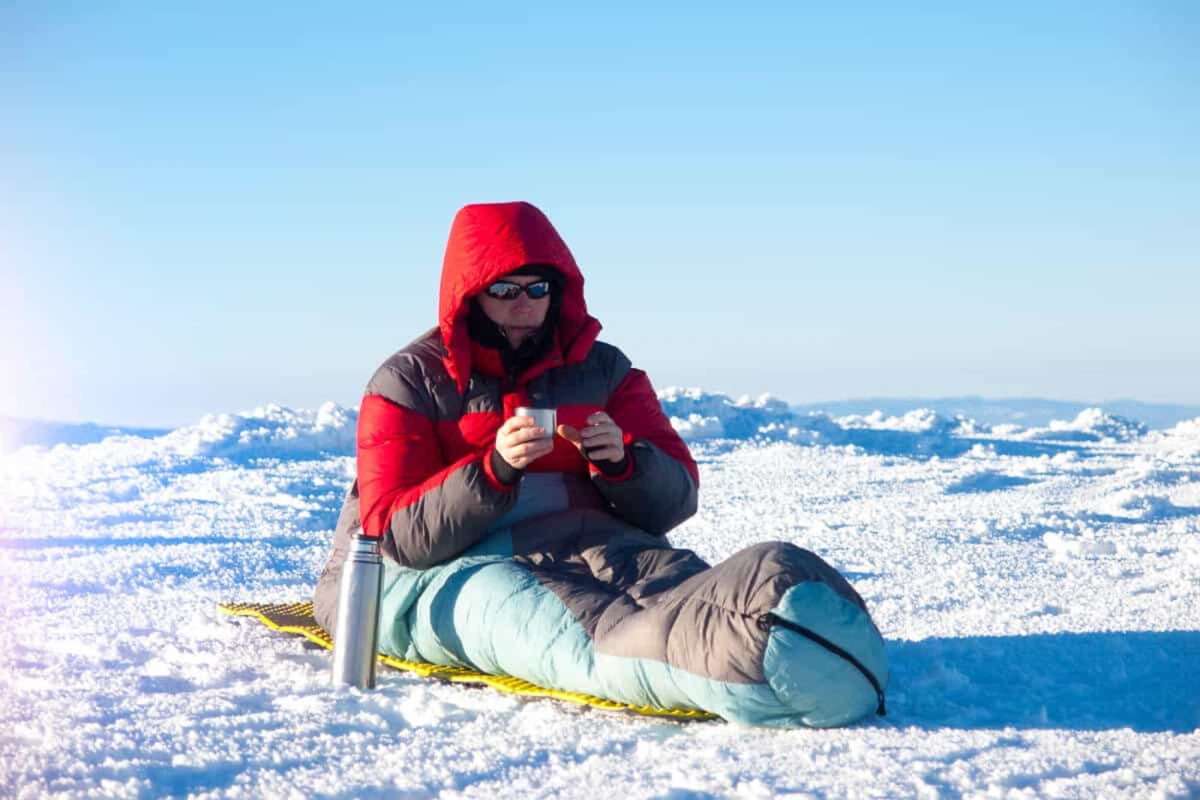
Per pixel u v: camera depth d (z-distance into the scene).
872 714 3.56
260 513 9.09
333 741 3.27
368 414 4.32
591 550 4.07
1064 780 2.91
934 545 7.61
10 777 2.90
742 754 3.16
